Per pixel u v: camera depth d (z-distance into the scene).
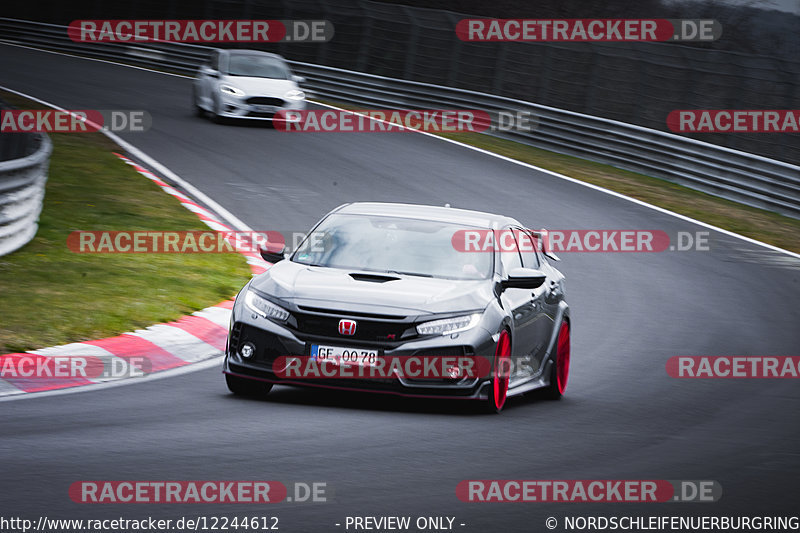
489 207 69.19
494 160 88.56
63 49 147.75
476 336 26.70
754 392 34.22
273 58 97.44
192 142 82.81
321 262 29.39
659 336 43.34
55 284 39.56
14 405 25.34
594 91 103.19
